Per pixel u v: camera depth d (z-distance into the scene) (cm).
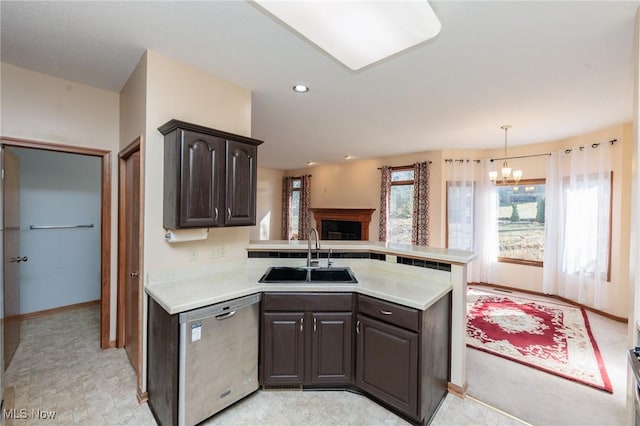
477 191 561
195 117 238
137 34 193
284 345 222
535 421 201
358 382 221
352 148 554
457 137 461
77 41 202
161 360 188
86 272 407
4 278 248
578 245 440
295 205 866
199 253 246
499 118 363
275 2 137
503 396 228
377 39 166
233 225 235
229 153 231
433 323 203
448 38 194
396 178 631
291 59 225
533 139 473
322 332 223
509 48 206
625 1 158
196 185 211
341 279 265
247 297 212
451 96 294
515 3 160
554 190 481
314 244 294
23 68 241
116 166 289
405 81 261
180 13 172
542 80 257
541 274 498
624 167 386
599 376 255
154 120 216
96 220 414
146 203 213
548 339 327
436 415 206
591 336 336
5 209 251
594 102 308
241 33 192
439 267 241
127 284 281
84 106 271
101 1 161
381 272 274
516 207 528
